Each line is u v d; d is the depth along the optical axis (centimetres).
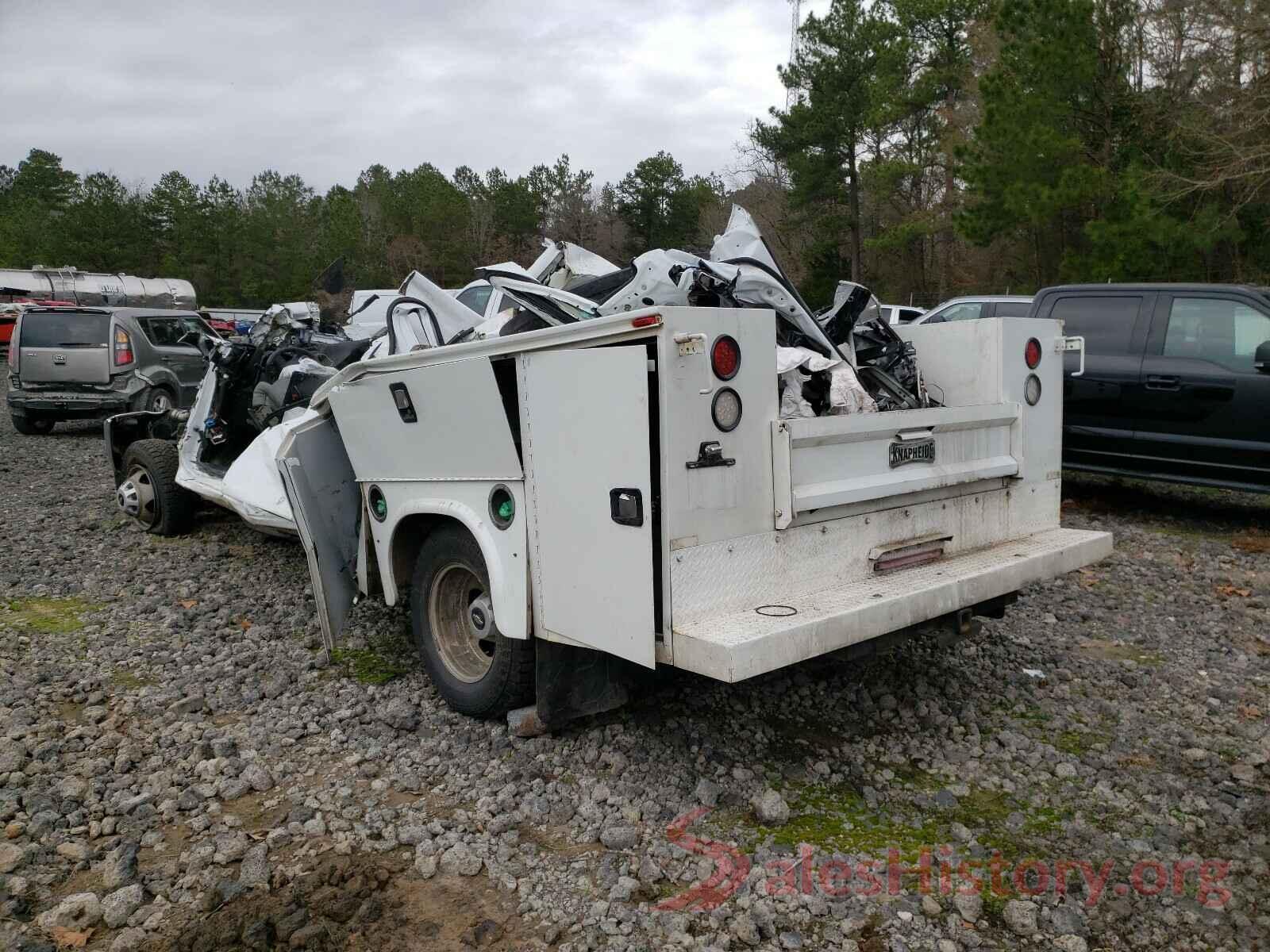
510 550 358
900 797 349
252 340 712
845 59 3125
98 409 1292
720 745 382
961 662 480
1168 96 2014
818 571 344
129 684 458
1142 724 414
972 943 269
